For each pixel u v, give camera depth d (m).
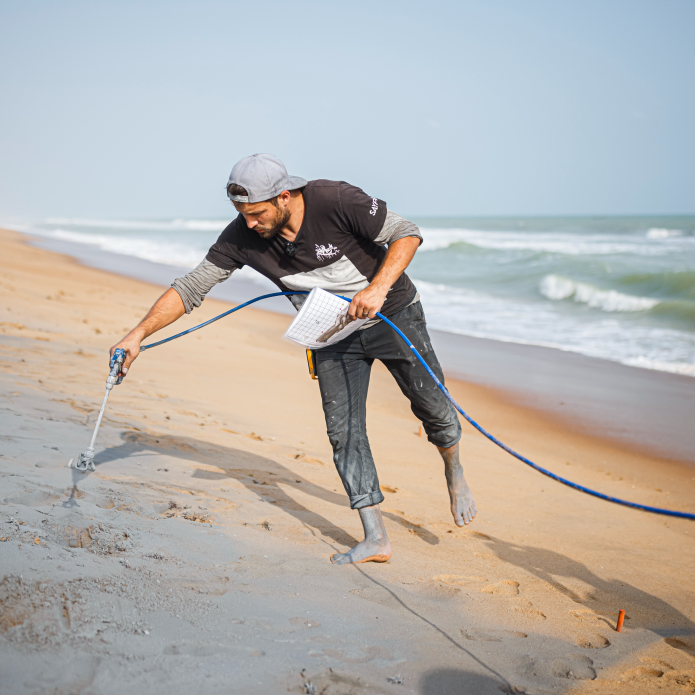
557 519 4.50
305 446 5.38
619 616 2.88
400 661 2.32
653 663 2.64
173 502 3.38
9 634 1.93
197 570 2.67
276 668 2.11
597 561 3.81
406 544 3.63
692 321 14.33
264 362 8.49
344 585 2.88
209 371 7.62
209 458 4.47
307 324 2.88
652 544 4.23
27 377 5.63
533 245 38.38
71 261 23.98
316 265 2.94
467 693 2.21
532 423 7.56
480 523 4.20
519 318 14.98
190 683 1.93
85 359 6.93
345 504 4.10
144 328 2.96
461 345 11.95
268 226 2.76
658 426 7.48
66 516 2.81
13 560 2.30
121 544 2.71
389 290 3.03
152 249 34.97
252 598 2.55
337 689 2.07
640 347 11.80
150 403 5.71
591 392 8.88
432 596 2.96
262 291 17.91
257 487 4.08
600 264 22.94
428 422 3.31
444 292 19.48
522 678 2.38
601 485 5.61
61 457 3.64
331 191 2.81
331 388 3.19
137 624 2.15
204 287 3.09
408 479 4.93
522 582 3.34
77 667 1.88
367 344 3.12
